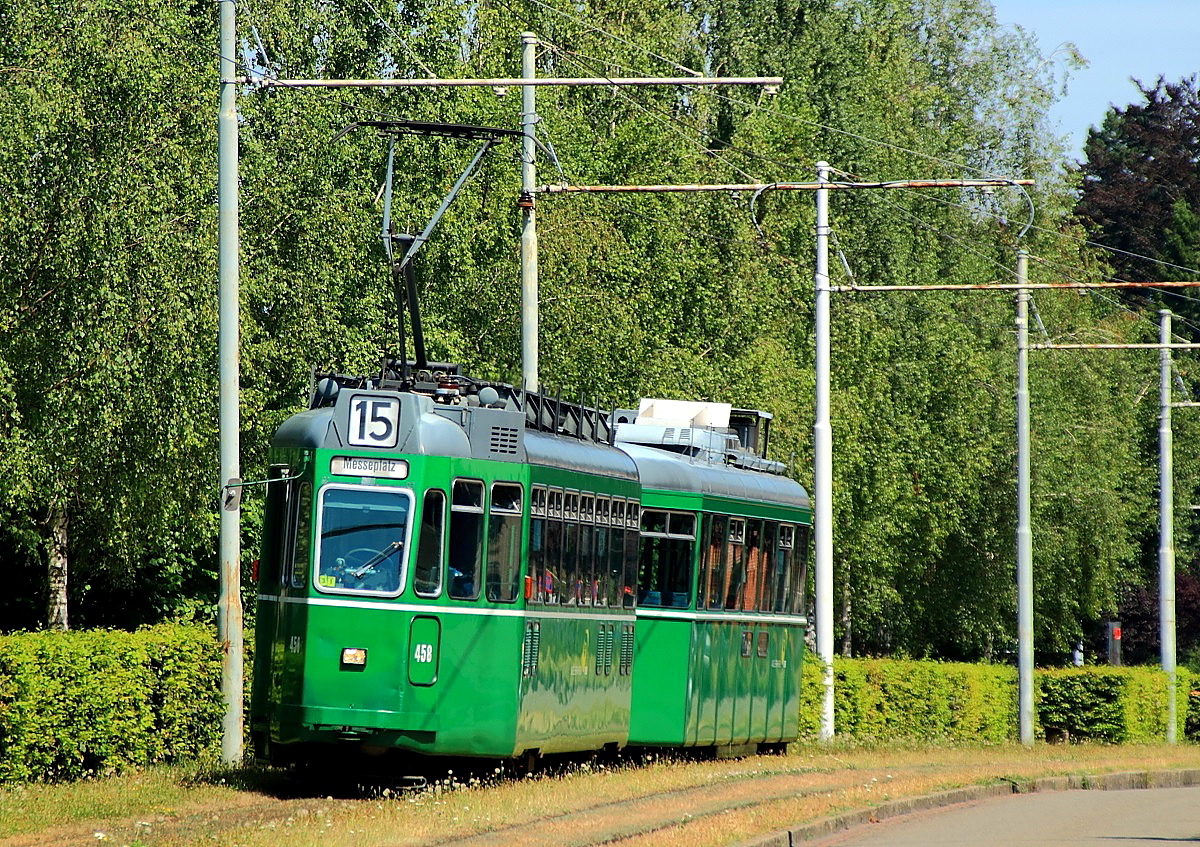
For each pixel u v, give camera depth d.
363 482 51.03
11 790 45.75
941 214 153.00
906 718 97.31
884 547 133.75
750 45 136.75
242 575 99.25
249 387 87.75
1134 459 168.50
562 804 47.84
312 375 55.66
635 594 62.94
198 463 82.81
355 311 94.50
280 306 90.62
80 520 89.69
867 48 150.38
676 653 65.38
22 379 80.00
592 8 126.25
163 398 79.19
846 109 140.12
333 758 51.84
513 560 52.66
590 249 100.06
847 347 129.50
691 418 75.38
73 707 49.28
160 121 81.38
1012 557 153.75
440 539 51.06
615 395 101.94
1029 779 71.56
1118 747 102.62
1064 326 157.62
